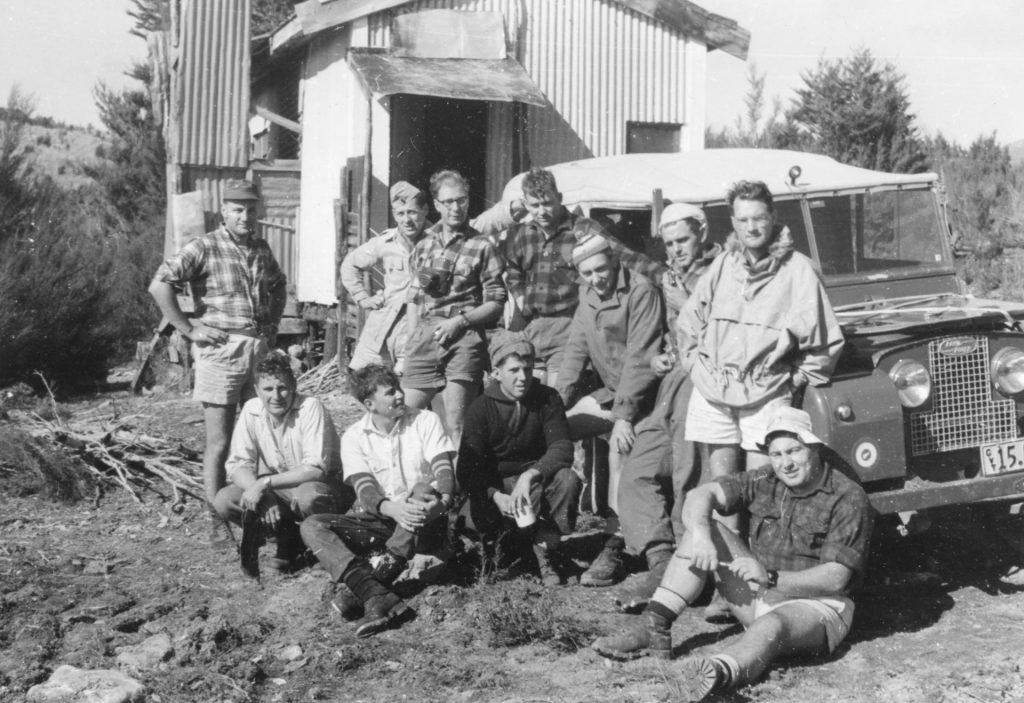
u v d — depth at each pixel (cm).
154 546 652
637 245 693
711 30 1372
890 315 589
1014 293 1355
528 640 502
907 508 502
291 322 1388
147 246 1661
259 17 2280
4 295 1200
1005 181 1766
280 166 1424
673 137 1398
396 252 677
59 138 3441
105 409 1127
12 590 565
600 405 584
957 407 541
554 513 561
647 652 480
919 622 516
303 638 510
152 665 480
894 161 1881
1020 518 604
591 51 1336
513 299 682
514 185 798
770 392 495
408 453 560
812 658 473
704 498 470
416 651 493
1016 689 436
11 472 767
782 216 653
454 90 1180
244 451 595
